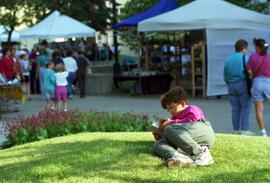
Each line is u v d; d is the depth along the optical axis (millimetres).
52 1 41812
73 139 10133
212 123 16250
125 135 10195
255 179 7332
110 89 27422
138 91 25703
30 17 38656
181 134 8047
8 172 8109
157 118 12203
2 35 37531
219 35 23172
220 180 7289
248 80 13414
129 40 41031
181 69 26484
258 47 13102
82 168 8031
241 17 23156
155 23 23688
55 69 19578
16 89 19906
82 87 25500
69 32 31484
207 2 23781
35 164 8430
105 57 43219
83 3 45656
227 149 8711
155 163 8055
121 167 7969
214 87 23312
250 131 14508
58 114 12078
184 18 23234
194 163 7883
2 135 13227
